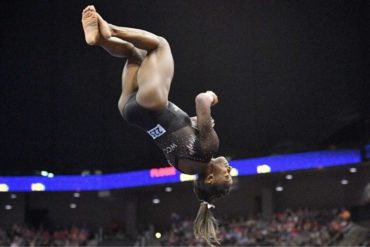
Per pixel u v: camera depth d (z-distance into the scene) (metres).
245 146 29.58
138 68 5.66
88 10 5.37
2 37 29.64
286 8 26.45
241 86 28.95
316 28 26.28
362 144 26.03
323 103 27.50
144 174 32.25
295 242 25.61
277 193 32.59
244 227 29.16
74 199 37.19
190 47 28.59
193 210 35.81
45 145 32.53
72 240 32.50
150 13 27.45
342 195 30.62
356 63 25.95
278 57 27.66
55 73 30.83
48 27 29.34
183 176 31.02
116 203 37.28
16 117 32.00
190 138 5.39
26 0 28.47
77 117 32.06
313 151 27.52
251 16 27.25
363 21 25.11
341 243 24.09
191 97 29.44
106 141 32.53
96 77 30.88
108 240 33.41
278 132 28.88
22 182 32.19
